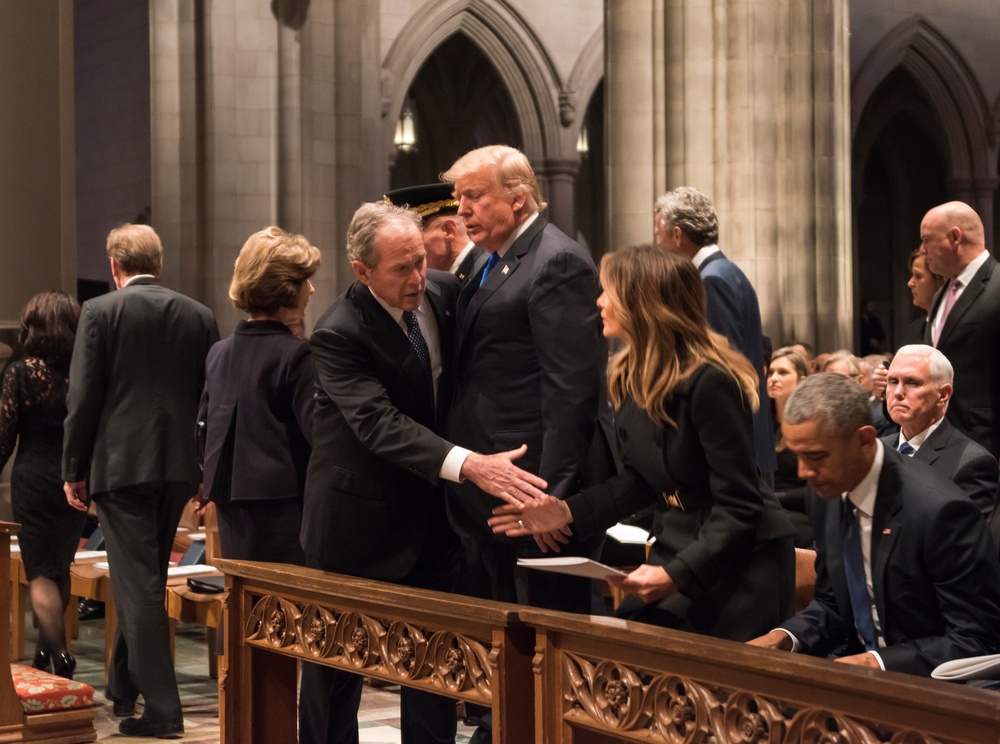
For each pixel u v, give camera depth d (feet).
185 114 42.55
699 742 8.48
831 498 10.43
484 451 12.35
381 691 20.29
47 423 20.16
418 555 12.84
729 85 34.63
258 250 15.37
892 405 14.48
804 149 36.01
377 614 11.18
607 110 34.91
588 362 11.91
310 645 12.03
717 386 10.20
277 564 12.87
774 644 10.44
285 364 15.08
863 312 71.31
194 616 19.48
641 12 34.42
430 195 15.44
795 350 21.79
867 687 7.29
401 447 11.89
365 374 12.44
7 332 24.53
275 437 15.12
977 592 9.87
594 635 9.08
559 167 71.51
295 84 41.73
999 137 70.74
